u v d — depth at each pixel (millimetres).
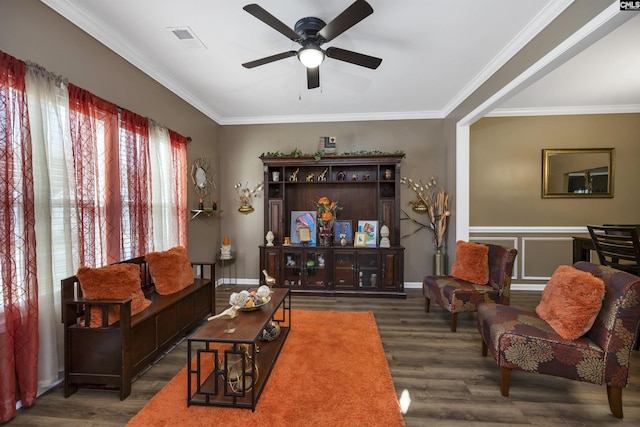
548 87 3629
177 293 2746
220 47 2705
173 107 3518
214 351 1804
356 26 2383
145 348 2148
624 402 1911
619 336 1732
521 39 2510
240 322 2031
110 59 2539
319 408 1786
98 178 2309
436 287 3217
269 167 4668
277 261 4305
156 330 2291
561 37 2113
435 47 2705
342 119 4688
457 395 1967
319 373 2164
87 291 1980
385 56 2867
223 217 4871
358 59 2316
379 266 4145
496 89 3016
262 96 3906
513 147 4496
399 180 4273
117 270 2146
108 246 2406
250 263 4871
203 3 2098
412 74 3260
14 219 1705
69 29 2146
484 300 2963
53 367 1936
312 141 4758
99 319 1975
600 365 1762
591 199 4379
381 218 4352
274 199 4500
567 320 1879
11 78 1695
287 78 3355
